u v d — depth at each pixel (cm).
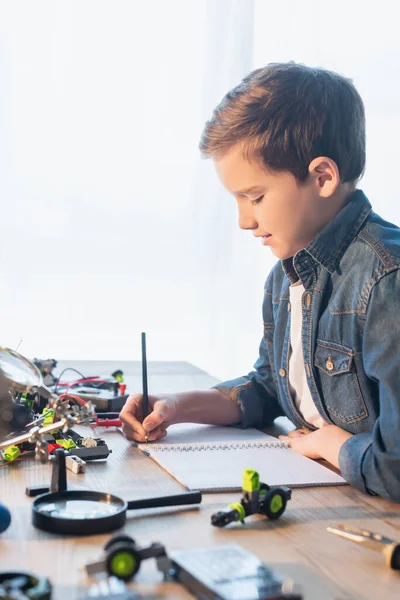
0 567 59
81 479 86
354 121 111
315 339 113
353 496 84
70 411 76
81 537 66
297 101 105
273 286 135
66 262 279
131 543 60
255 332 296
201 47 280
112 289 284
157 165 281
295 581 59
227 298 292
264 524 73
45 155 273
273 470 92
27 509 74
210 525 72
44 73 271
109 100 276
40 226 276
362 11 290
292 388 126
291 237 110
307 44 292
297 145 104
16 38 268
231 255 290
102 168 278
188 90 281
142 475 89
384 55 290
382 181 291
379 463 84
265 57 291
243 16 281
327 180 107
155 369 182
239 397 125
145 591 56
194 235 287
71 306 281
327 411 114
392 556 62
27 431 92
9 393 90
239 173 107
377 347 98
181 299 290
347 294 108
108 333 285
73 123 274
